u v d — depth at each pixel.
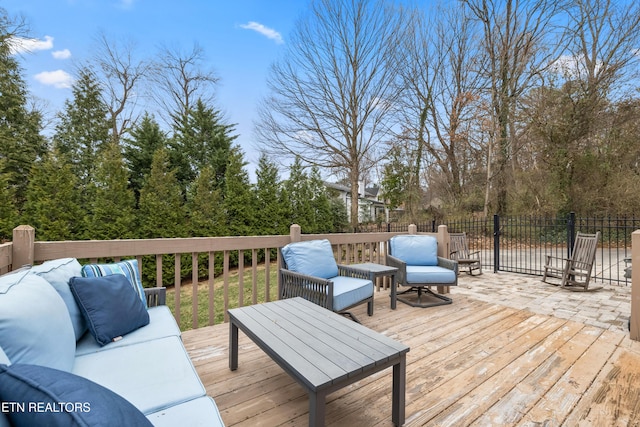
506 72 10.55
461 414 1.63
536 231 9.23
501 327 2.92
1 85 9.34
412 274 3.55
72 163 9.98
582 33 9.12
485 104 11.07
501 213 11.23
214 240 2.84
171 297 5.51
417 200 12.67
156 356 1.47
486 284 5.11
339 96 11.85
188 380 1.28
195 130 9.79
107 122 11.67
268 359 2.22
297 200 9.61
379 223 13.16
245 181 8.47
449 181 13.38
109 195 6.17
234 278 6.96
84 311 1.61
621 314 3.35
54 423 0.61
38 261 2.10
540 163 10.14
